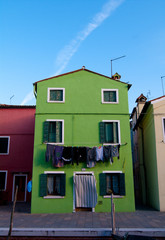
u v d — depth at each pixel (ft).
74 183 49.90
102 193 49.44
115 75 66.44
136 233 33.04
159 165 51.44
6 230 34.17
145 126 63.41
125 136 52.65
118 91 55.42
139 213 47.14
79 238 33.06
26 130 71.36
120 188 49.90
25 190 67.92
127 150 51.93
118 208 49.16
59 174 51.21
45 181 50.08
